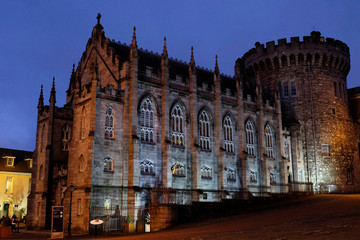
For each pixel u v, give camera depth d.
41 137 57.47
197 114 55.47
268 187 63.00
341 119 73.50
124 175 45.25
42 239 33.09
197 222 37.59
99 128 44.50
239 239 19.66
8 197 73.88
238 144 60.75
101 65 52.59
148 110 49.72
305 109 71.06
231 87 67.94
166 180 48.38
